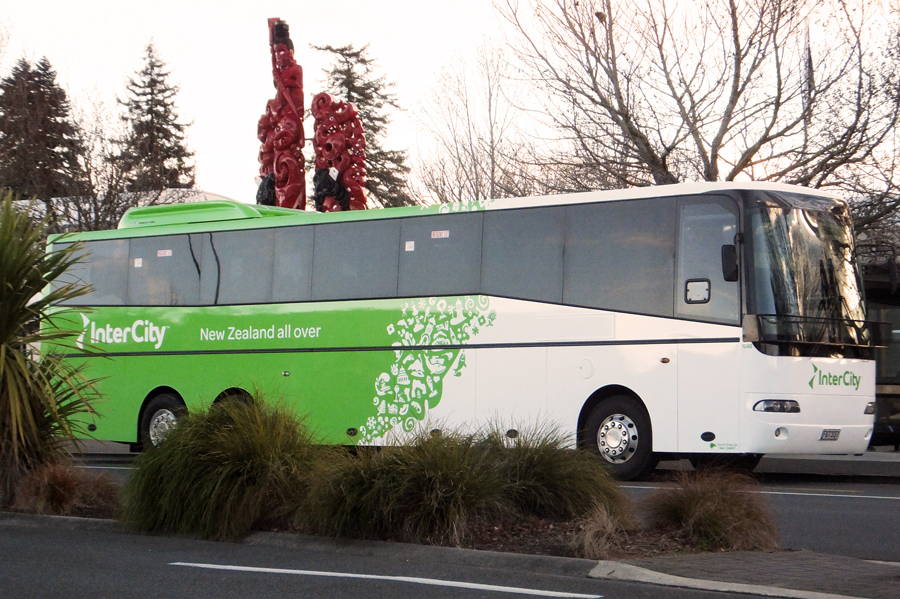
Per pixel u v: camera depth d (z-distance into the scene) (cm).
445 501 947
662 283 1620
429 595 753
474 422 1748
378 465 978
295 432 1077
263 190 3275
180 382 2056
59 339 1232
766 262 1570
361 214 1906
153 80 7456
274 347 1958
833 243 1644
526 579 819
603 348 1653
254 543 1002
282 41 3309
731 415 1552
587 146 2514
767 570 824
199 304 2053
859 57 2309
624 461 1636
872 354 1648
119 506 1102
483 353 1753
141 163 3931
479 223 1786
